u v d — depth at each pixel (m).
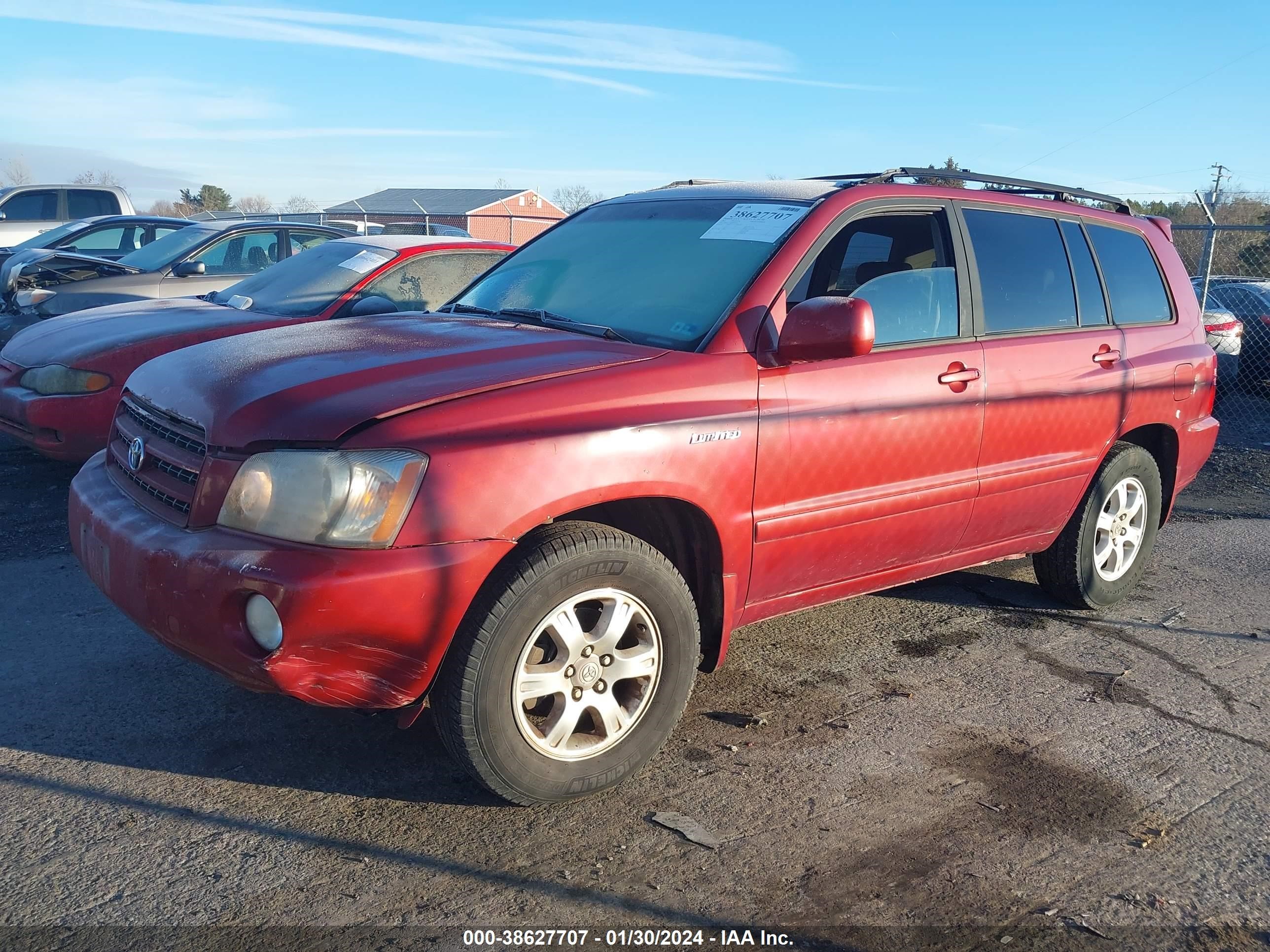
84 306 7.82
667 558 3.35
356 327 3.70
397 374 2.97
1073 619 4.88
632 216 4.27
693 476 3.13
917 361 3.76
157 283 8.16
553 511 2.84
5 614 4.31
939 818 3.08
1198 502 7.64
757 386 3.30
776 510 3.38
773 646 4.39
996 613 4.92
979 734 3.65
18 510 5.80
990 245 4.23
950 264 4.05
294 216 20.88
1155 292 5.08
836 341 3.16
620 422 2.97
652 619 3.10
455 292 6.97
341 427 2.69
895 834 2.99
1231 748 3.62
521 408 2.86
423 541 2.66
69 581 4.73
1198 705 3.98
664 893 2.67
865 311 3.15
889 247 4.01
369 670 2.70
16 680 3.71
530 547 2.84
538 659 2.95
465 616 2.77
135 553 2.83
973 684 4.09
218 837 2.83
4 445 7.24
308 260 7.06
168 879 2.64
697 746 3.48
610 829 2.95
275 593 2.56
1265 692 4.13
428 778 3.18
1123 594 5.03
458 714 2.77
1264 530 6.76
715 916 2.59
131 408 3.42
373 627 2.62
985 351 4.03
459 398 2.84
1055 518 4.56
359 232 16.98
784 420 3.34
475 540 2.71
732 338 3.33
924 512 3.87
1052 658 4.39
